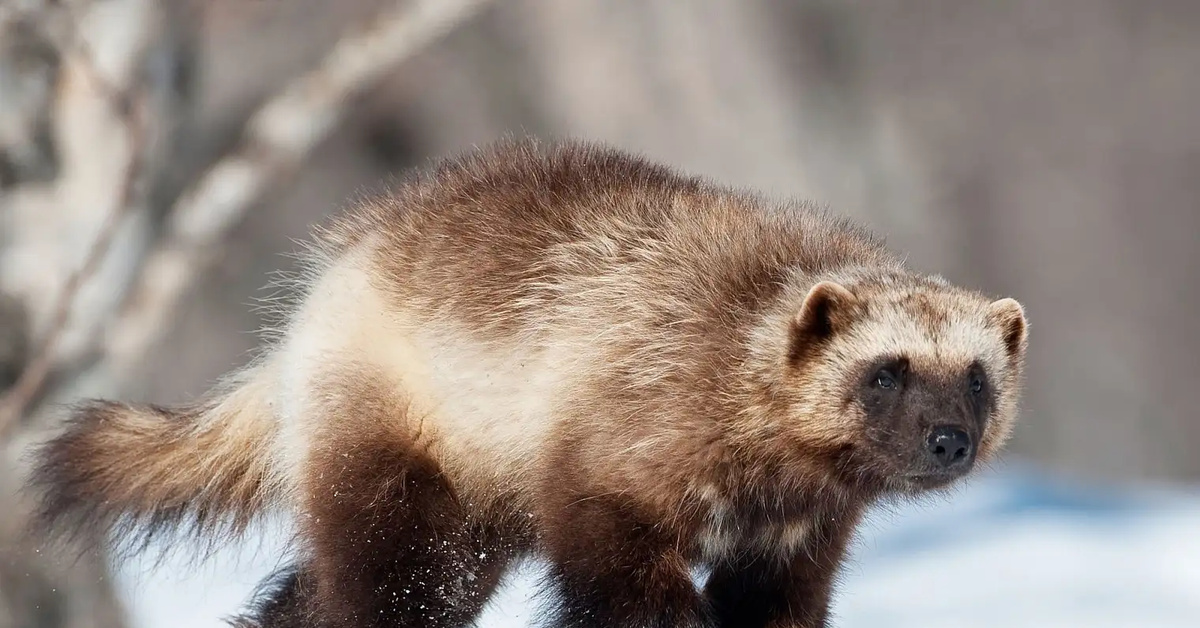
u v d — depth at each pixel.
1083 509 19.89
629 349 8.17
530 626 8.30
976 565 17.45
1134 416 27.45
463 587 8.84
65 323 11.20
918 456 7.97
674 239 8.52
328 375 8.92
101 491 9.78
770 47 25.84
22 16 11.61
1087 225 27.06
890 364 8.08
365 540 8.67
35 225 12.30
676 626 8.09
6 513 11.73
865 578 17.22
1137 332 27.47
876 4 26.34
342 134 25.53
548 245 8.64
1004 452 10.05
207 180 13.41
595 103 25.50
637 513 8.14
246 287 25.34
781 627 8.84
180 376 25.05
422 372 8.73
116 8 12.27
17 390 10.99
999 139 26.86
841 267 8.59
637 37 25.45
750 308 8.21
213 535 9.79
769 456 8.20
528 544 8.89
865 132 26.38
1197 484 27.38
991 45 26.62
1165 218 27.06
